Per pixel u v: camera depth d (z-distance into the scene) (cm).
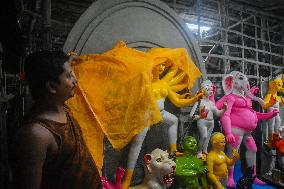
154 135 447
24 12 402
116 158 409
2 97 292
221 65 772
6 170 271
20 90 368
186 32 492
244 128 491
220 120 486
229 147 490
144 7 449
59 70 174
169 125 424
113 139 345
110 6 412
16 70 345
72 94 185
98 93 343
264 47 674
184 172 390
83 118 333
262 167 559
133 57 383
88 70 348
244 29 745
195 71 455
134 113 353
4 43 305
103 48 407
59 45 733
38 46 460
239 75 496
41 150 158
